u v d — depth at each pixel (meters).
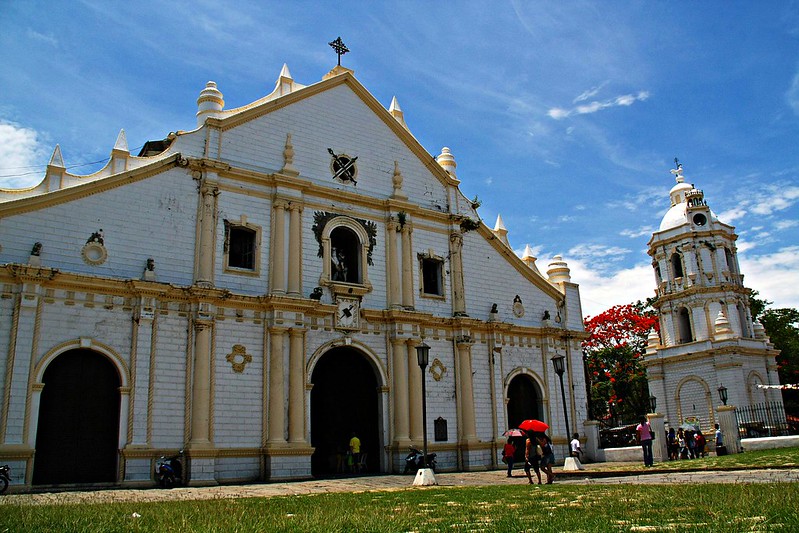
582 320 37.19
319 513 11.15
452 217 33.25
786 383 65.25
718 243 58.78
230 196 27.09
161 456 23.12
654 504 10.95
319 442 28.39
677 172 65.31
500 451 31.62
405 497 15.39
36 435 21.30
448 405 30.77
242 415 25.11
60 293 22.66
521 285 35.44
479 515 10.63
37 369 21.67
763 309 69.69
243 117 28.16
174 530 8.83
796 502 9.71
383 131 32.62
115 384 23.28
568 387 35.34
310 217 28.92
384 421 28.88
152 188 25.44
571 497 13.63
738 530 7.52
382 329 29.73
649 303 70.06
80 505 13.55
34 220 22.84
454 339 31.80
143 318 23.80
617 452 33.59
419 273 31.67
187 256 25.59
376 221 31.00
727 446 32.72
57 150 24.06
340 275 29.80
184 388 24.19
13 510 11.98
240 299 25.86
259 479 24.92
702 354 55.31
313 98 30.56
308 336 27.34
